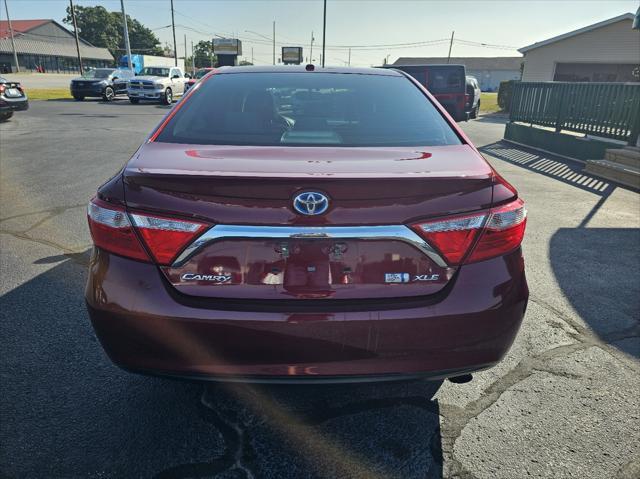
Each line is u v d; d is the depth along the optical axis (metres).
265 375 1.72
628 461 1.99
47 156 8.82
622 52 24.48
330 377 1.73
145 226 1.67
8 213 5.36
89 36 90.44
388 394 2.40
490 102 35.62
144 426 2.14
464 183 1.70
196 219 1.64
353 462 1.96
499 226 1.76
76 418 2.18
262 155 1.89
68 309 3.19
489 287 1.75
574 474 1.92
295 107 2.48
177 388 2.41
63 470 1.89
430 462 1.97
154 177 1.65
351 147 2.05
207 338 1.67
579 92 9.77
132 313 1.69
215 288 1.68
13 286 3.52
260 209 1.63
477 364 1.80
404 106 2.54
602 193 6.89
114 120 15.31
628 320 3.18
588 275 3.91
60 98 25.17
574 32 25.89
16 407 2.24
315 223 1.63
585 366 2.65
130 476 1.87
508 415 2.25
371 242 1.67
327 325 1.66
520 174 8.29
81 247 4.34
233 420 2.19
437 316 1.70
